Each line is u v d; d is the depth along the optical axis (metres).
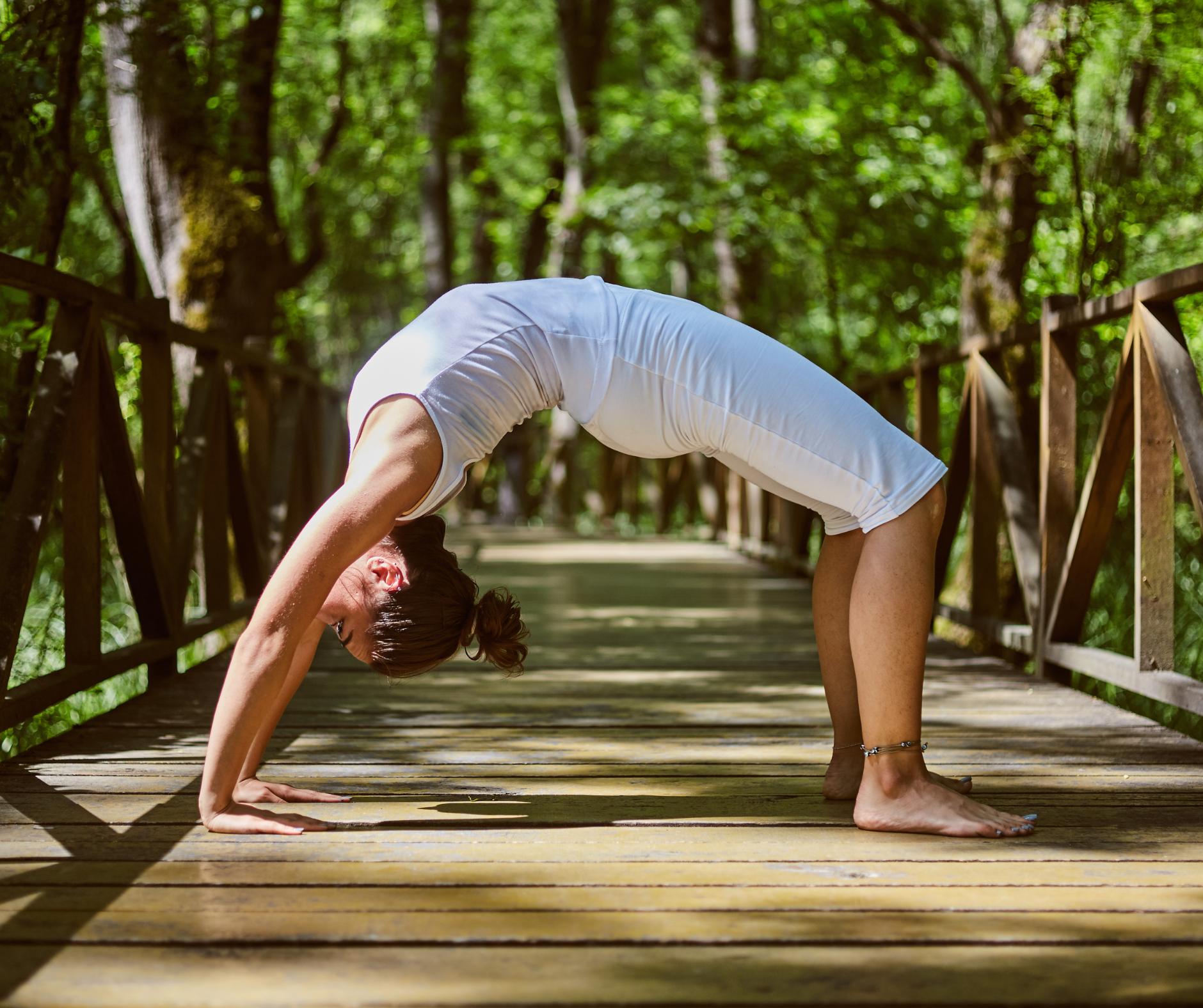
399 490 2.12
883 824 2.23
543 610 6.09
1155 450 3.25
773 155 9.26
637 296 2.27
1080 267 6.04
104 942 1.67
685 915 1.79
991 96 6.88
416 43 12.98
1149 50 6.12
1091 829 2.26
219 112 6.14
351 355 16.34
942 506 2.28
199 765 2.74
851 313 11.09
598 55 12.76
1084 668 3.64
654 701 3.68
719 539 10.77
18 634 2.72
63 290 2.97
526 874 1.97
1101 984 1.55
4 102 3.58
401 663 2.21
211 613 4.55
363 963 1.61
